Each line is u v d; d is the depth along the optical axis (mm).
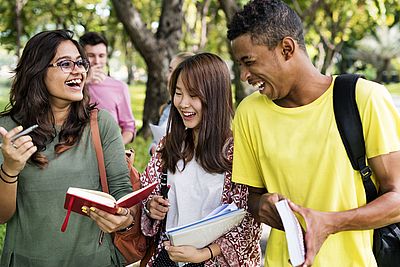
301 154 2510
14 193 2875
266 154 2613
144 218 3178
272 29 2377
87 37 5582
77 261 3068
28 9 17969
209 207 3119
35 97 3039
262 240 6156
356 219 2326
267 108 2641
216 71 3150
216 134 3121
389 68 39500
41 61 3020
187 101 3137
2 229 6332
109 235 3188
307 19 15633
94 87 5582
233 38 2465
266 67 2424
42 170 3008
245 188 3043
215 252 2980
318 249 2287
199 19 23422
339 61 41250
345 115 2426
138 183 3498
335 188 2453
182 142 3230
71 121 3094
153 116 12977
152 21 24094
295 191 2549
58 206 3025
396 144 2398
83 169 3061
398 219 2365
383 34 38500
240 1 12227
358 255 2518
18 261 3064
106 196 2820
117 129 3236
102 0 20266
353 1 16688
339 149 2439
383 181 2406
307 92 2508
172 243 2881
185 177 3188
